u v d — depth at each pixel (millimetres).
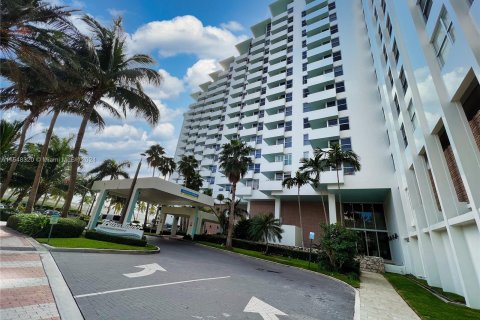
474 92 8547
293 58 41594
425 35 11328
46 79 12664
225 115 53781
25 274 5965
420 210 15320
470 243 9164
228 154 28219
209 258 15734
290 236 26984
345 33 34625
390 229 25594
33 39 11156
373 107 27906
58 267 7148
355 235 16891
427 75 10867
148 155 41781
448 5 8523
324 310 6898
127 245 14266
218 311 5418
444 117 9250
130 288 6156
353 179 24531
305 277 13406
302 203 32469
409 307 8117
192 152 61312
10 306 4082
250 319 5230
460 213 10055
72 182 15414
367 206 29594
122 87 17375
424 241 14453
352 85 30312
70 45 14344
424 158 14266
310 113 30438
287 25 46469
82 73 14742
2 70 13102
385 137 25703
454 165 10445
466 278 8984
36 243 10422
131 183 20891
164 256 13258
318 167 24062
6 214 19953
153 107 18250
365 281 14398
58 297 4836
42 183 26641
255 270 13352
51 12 11422
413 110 14773
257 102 47188
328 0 39875
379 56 23219
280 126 38219
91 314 4273
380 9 21422
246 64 55906
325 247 16844
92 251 10562
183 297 6074
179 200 27672
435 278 13438
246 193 34688
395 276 17750
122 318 4293
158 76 17672
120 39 17812
